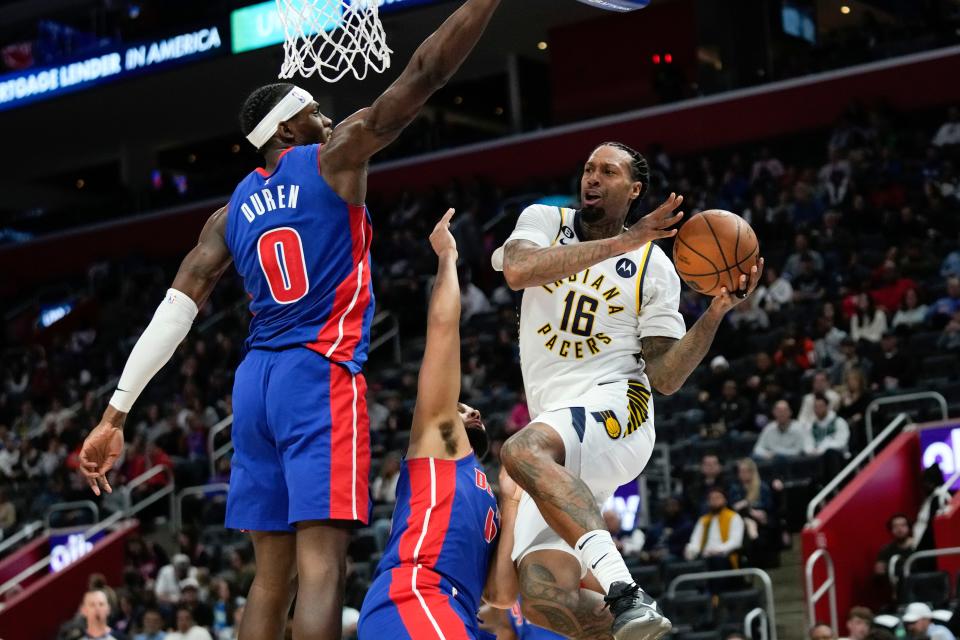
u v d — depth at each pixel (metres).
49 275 28.42
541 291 4.45
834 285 17.11
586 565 3.91
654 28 24.53
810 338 16.02
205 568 15.09
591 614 4.17
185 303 4.10
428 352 4.22
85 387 22.94
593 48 24.98
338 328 3.87
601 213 4.41
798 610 12.41
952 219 17.83
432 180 25.03
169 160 31.80
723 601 11.83
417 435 4.20
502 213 22.55
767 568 12.93
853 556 12.38
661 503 14.24
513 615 5.45
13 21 26.97
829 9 26.50
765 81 23.14
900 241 17.88
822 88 21.92
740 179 20.39
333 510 3.71
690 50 24.27
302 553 3.77
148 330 4.09
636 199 4.52
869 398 14.12
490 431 15.79
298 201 3.87
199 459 18.61
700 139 22.88
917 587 11.42
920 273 16.92
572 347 4.40
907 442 13.51
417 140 26.00
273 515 3.90
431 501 4.09
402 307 21.30
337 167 3.84
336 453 3.77
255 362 3.90
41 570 17.88
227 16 23.44
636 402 4.35
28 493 19.58
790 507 13.44
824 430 13.76
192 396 19.86
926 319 15.74
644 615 3.63
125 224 27.62
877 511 12.82
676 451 14.73
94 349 24.11
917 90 21.27
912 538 12.64
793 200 19.42
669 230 3.77
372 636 3.92
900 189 18.89
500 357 18.02
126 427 20.83
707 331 4.25
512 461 4.07
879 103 20.97
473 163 24.72
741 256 4.16
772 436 13.98
